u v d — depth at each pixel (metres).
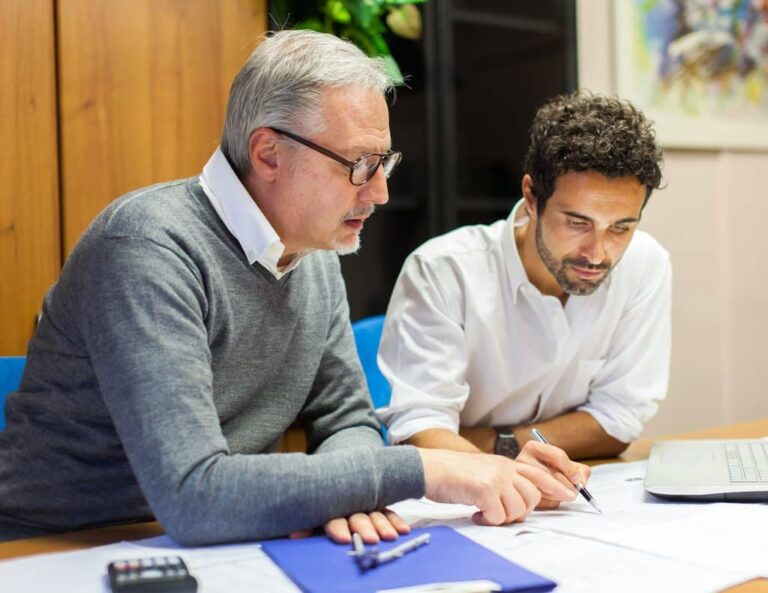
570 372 1.68
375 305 2.86
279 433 1.34
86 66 2.04
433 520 1.11
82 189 2.05
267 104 1.17
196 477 0.98
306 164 1.17
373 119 1.18
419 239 2.77
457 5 2.90
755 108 3.54
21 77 1.98
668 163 3.34
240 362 1.24
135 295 1.05
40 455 1.22
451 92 2.67
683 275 3.40
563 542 0.99
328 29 2.34
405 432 1.49
